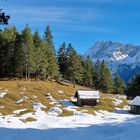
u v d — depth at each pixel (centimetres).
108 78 15950
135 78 13662
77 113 8494
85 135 1958
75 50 14450
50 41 16325
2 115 6969
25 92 9962
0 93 9075
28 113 7575
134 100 9981
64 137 1888
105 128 2194
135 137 1745
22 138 1891
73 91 12631
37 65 13000
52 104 9312
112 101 11544
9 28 13712
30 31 12719
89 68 15938
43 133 2055
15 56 12500
